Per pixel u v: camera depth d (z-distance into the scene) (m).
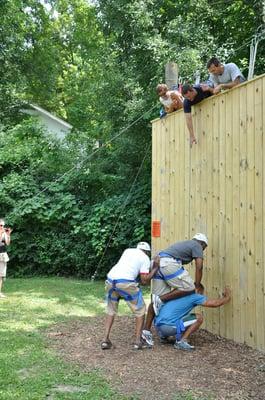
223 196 5.87
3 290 9.78
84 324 6.73
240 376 4.45
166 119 7.23
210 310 6.15
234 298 5.62
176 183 6.95
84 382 4.33
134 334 6.15
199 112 6.37
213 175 6.07
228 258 5.75
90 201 12.84
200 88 6.25
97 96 13.21
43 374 4.54
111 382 4.32
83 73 24.00
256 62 10.99
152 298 5.91
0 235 9.38
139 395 4.00
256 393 4.02
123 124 12.44
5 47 20.64
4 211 12.62
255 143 5.28
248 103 5.41
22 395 4.00
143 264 5.48
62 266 12.38
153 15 11.67
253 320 5.26
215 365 4.78
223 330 5.86
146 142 12.05
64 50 27.81
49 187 12.59
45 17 24.03
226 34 12.46
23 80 22.47
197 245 5.81
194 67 10.25
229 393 4.02
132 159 12.51
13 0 20.56
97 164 12.84
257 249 5.21
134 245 11.39
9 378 4.40
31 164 13.09
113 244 11.50
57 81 26.55
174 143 7.00
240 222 5.53
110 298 5.53
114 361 4.97
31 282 11.01
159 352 5.30
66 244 12.13
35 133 14.55
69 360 5.01
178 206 6.88
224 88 5.96
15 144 13.73
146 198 11.73
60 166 13.16
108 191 12.83
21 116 22.61
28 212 11.94
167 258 5.71
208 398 3.90
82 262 11.95
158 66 10.82
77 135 13.98
